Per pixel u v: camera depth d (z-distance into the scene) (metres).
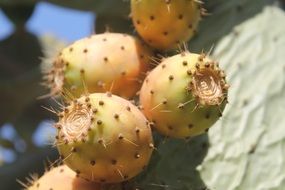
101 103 0.44
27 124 1.09
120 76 0.51
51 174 0.48
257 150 0.55
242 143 0.55
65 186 0.47
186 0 0.52
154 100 0.48
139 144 0.45
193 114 0.47
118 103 0.45
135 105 0.49
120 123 0.44
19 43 1.01
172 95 0.47
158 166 0.52
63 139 0.44
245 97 0.59
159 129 0.49
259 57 0.62
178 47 0.53
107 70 0.51
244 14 0.65
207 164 0.53
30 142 1.12
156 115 0.48
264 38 0.64
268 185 0.53
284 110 0.58
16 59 1.00
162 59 0.50
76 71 0.50
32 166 0.84
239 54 0.62
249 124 0.57
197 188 0.52
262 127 0.57
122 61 0.51
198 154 0.54
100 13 0.76
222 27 0.64
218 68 0.48
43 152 0.85
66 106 0.50
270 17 0.65
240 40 0.63
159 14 0.52
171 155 0.53
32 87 0.98
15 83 0.97
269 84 0.60
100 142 0.44
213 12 0.66
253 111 0.58
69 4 0.77
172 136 0.49
